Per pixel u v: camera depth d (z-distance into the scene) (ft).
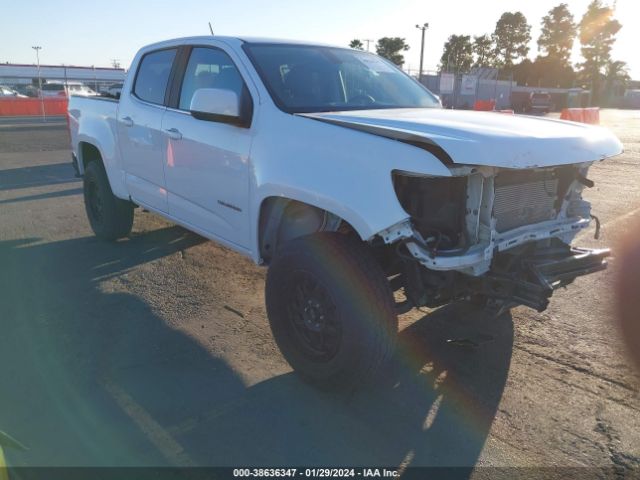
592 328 13.48
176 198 14.92
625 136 67.15
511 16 301.02
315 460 8.89
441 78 116.37
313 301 10.34
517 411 10.19
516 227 10.26
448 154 8.54
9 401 10.31
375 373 9.89
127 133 16.80
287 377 11.27
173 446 9.16
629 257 18.39
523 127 10.11
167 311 14.38
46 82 161.38
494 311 10.94
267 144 11.25
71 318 13.87
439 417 10.02
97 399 10.42
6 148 49.62
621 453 9.07
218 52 13.56
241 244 12.62
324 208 9.93
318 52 14.02
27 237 21.09
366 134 9.59
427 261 9.02
